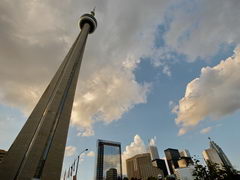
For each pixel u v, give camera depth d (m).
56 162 67.38
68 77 89.31
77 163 44.44
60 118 79.06
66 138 76.12
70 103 86.38
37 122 74.88
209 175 73.38
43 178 61.03
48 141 69.56
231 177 68.94
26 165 57.84
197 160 79.00
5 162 59.75
